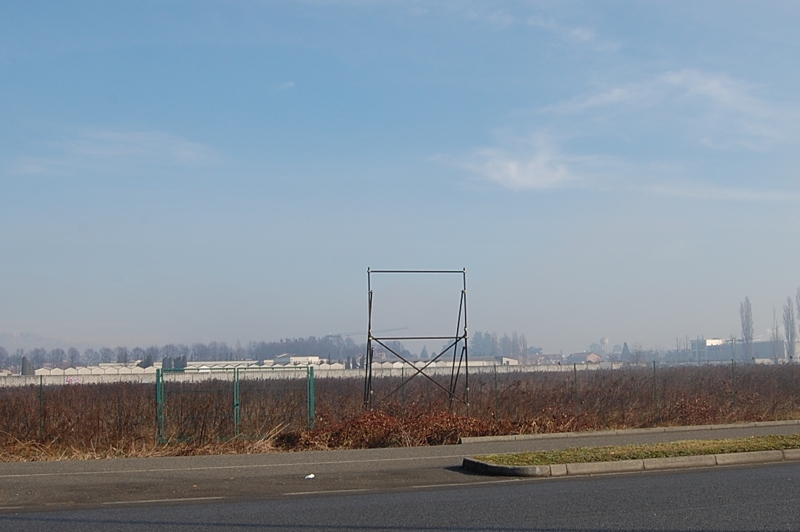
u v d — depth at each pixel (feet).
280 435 73.36
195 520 35.47
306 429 73.20
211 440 70.03
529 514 35.45
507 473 49.83
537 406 87.92
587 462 51.19
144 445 67.77
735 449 56.34
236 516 36.37
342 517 35.60
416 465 56.29
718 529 31.94
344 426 72.13
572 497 39.88
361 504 39.32
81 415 75.05
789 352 369.91
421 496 41.68
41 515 37.50
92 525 34.55
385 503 39.42
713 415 89.25
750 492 40.81
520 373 184.34
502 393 93.56
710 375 125.70
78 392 104.32
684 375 135.54
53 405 79.82
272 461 60.03
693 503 37.68
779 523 32.99
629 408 90.27
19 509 39.83
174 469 55.77
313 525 33.81
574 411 85.66
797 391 107.34
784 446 57.88
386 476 50.62
